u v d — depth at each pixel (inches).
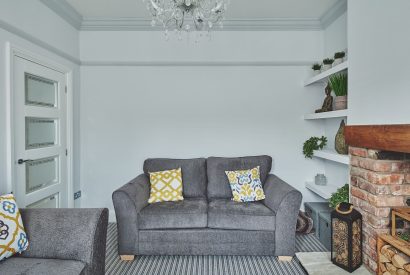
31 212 70.2
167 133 138.6
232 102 138.4
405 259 66.7
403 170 77.2
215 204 104.5
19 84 94.5
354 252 81.8
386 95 74.2
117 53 133.7
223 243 95.3
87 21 128.6
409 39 65.7
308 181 139.3
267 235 94.7
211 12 82.7
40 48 105.1
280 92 138.5
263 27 131.5
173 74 137.9
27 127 100.3
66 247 64.9
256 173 115.1
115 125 138.6
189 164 122.5
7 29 87.7
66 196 126.2
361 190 85.8
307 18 128.3
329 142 134.0
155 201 108.3
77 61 131.7
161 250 95.3
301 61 134.0
